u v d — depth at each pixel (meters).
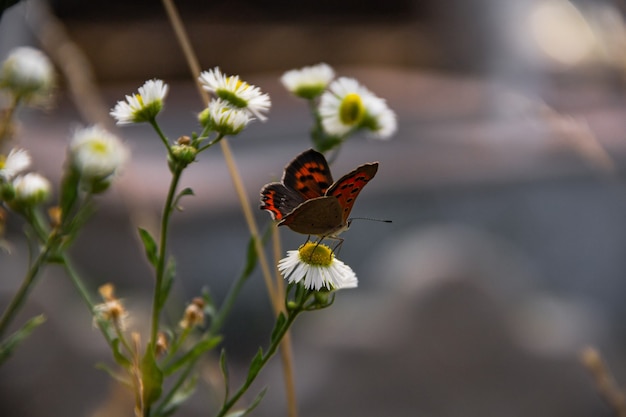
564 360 0.94
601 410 0.90
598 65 1.34
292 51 2.17
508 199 1.19
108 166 0.40
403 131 1.32
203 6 2.20
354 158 1.24
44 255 0.40
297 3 2.27
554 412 0.91
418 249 1.06
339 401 0.92
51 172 0.94
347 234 1.17
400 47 2.08
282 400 0.94
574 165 1.22
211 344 0.39
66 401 0.83
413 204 1.20
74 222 0.40
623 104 1.23
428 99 1.49
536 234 1.22
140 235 0.39
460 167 1.23
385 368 0.93
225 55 2.11
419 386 0.92
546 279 1.17
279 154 1.24
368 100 0.45
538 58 1.49
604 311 1.14
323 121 0.45
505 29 1.63
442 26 1.93
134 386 0.38
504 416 0.91
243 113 0.38
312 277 0.38
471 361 0.93
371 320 0.98
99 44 2.02
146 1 2.10
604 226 1.22
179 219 1.09
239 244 1.12
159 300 0.38
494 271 1.04
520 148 1.22
